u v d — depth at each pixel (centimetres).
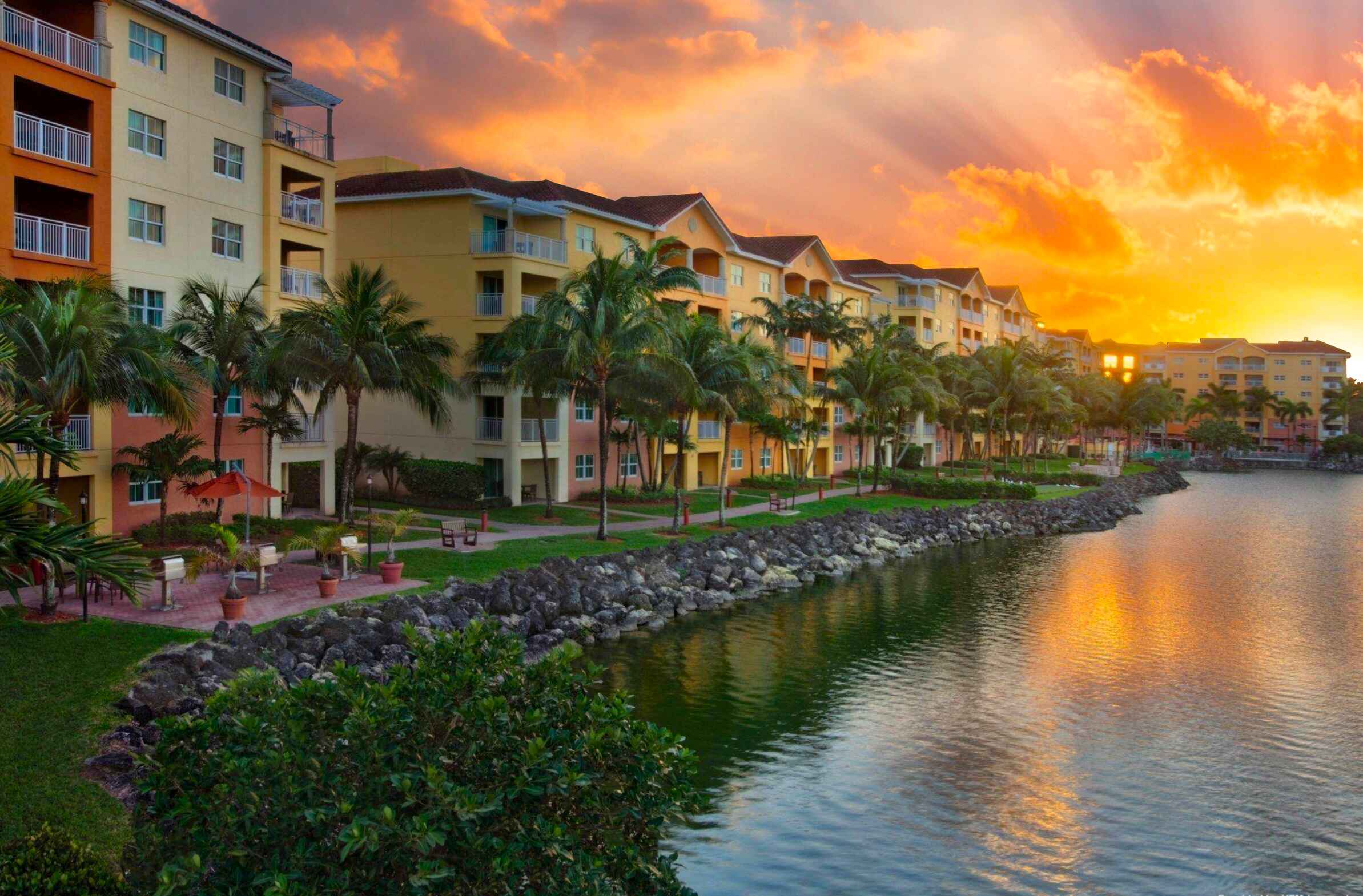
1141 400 13475
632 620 3347
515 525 4438
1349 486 11556
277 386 3562
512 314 4978
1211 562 5134
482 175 5428
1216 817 1881
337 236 5331
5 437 1242
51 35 3253
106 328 2664
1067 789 2000
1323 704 2595
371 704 1016
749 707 2489
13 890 957
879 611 3719
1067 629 3444
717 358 4569
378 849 906
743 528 4797
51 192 3362
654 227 5959
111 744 1605
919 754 2181
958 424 9419
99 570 1162
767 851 1705
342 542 2948
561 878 977
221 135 3878
